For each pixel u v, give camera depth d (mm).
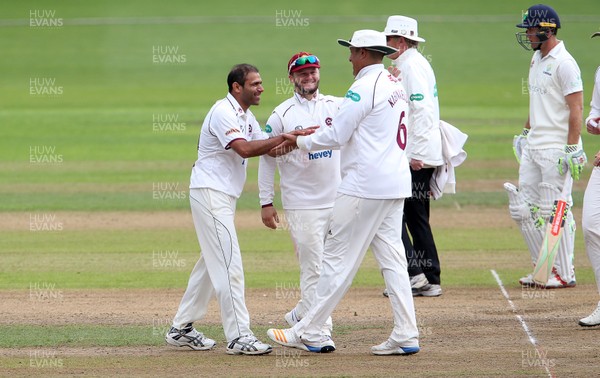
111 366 25984
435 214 50156
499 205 52188
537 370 25172
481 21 160250
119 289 35688
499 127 81375
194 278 27609
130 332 29781
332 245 26891
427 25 157250
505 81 115375
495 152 69438
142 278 37406
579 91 34156
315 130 27172
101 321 31156
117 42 145875
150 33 152375
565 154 34344
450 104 97438
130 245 43375
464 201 53281
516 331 29438
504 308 32469
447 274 37844
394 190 26438
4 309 32719
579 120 34219
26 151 71375
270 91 106188
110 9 173500
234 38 148000
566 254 35062
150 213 50719
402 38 34688
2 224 47906
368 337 29141
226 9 172750
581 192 54219
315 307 26984
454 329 29828
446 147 35312
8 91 110375
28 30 154500
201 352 27547
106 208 51906
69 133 79812
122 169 64125
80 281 36875
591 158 65875
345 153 26812
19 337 29188
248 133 27859
